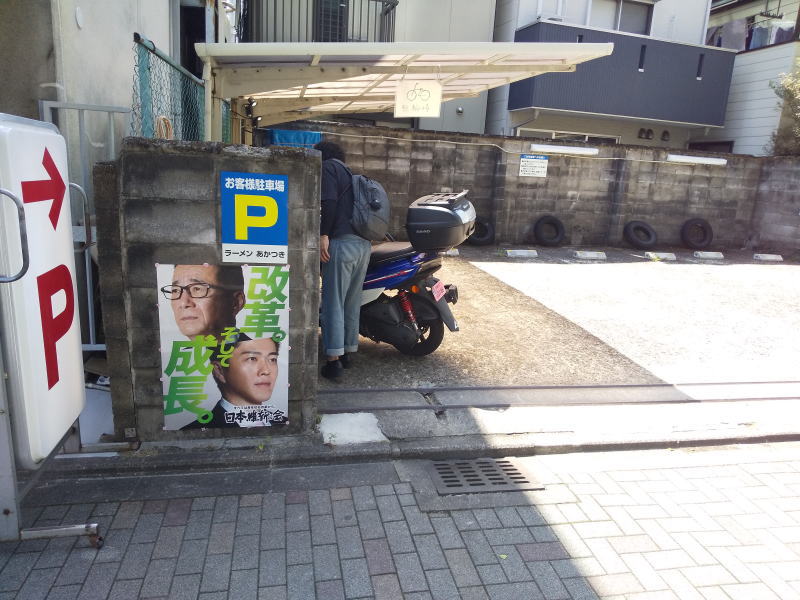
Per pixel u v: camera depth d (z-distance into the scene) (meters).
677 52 13.61
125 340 3.05
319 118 12.73
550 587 2.35
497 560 2.49
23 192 2.14
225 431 3.26
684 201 12.22
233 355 3.15
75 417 2.66
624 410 3.98
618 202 11.72
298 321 3.19
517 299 7.01
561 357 5.00
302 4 11.60
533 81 12.74
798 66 12.91
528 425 3.67
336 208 3.77
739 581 2.42
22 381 2.22
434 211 4.13
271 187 2.98
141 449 3.12
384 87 6.41
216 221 2.97
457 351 5.02
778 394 4.38
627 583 2.39
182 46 8.23
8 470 2.28
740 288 8.29
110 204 2.90
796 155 12.07
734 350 5.43
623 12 14.13
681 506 2.97
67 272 2.55
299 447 3.23
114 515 2.66
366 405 3.79
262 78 4.92
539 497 3.00
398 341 4.50
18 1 3.49
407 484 3.05
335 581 2.32
